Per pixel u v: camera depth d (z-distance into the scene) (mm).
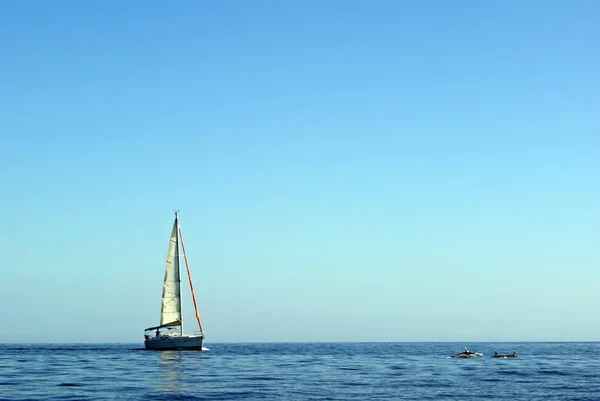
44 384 86438
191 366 123500
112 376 98750
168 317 142000
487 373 114125
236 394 77188
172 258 142375
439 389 85250
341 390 83000
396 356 191875
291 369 122625
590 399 75875
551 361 158500
